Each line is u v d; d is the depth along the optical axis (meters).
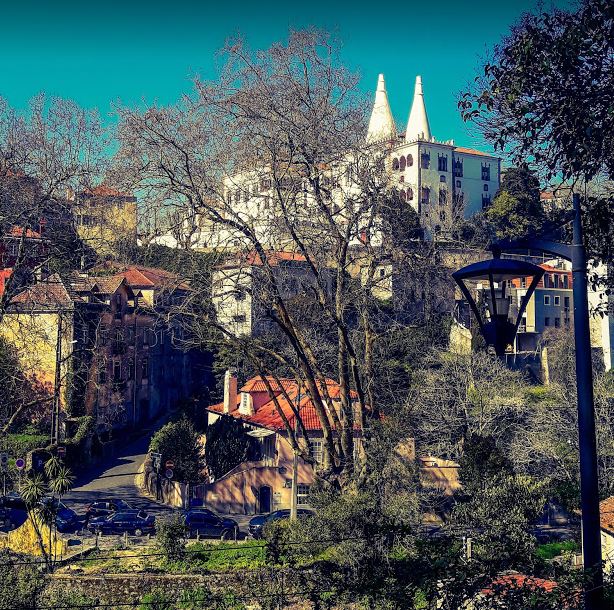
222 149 27.08
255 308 29.06
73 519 39.88
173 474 51.25
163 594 26.25
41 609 23.05
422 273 31.09
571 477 40.28
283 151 27.64
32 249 40.47
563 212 20.98
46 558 28.56
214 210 26.97
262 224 28.38
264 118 26.47
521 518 27.58
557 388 54.47
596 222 17.22
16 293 40.59
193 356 77.94
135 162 26.67
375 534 19.73
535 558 16.19
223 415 57.41
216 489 47.84
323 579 20.33
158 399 71.12
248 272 28.92
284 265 28.47
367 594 16.14
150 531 39.22
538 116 17.52
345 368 30.02
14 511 38.56
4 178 39.47
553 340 74.81
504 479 30.31
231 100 26.72
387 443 29.61
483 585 13.97
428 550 15.17
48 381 55.12
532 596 13.55
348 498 25.30
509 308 10.77
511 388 53.69
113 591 26.77
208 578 26.73
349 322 38.53
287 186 27.59
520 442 45.84
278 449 48.66
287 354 33.56
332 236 28.89
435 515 39.59
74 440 53.47
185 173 26.84
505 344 10.64
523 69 16.78
